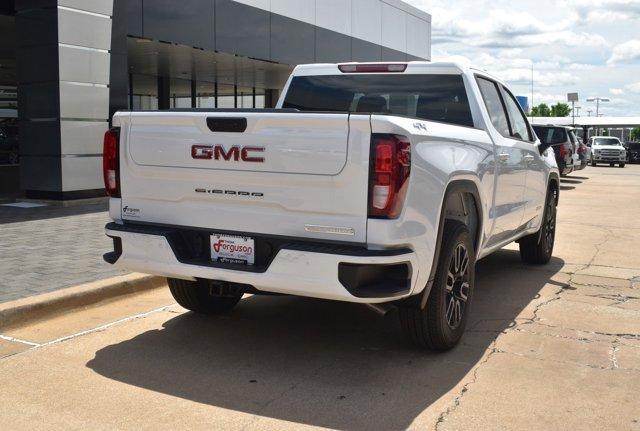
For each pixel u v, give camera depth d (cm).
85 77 1277
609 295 655
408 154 394
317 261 394
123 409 381
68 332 516
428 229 420
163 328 530
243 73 2450
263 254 425
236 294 467
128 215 471
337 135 393
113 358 461
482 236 539
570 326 548
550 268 788
